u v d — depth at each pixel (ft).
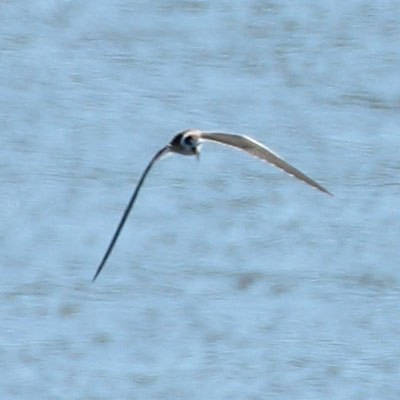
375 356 49.96
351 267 57.11
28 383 48.37
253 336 50.93
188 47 81.71
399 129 71.72
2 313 52.47
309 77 78.54
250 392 47.75
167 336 50.83
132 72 78.43
